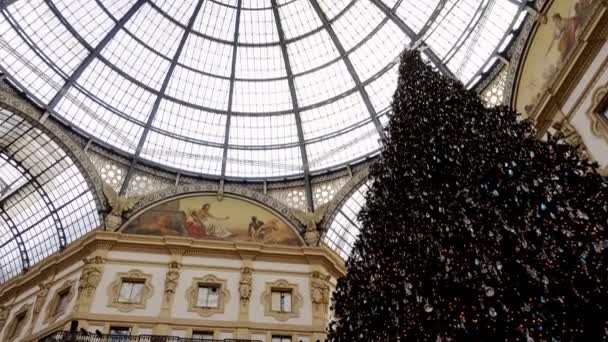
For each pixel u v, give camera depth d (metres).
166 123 27.33
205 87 28.20
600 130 14.81
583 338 5.06
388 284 8.40
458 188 8.16
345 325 9.15
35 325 20.77
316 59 28.48
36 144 24.34
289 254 23.36
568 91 16.45
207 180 26.78
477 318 5.99
